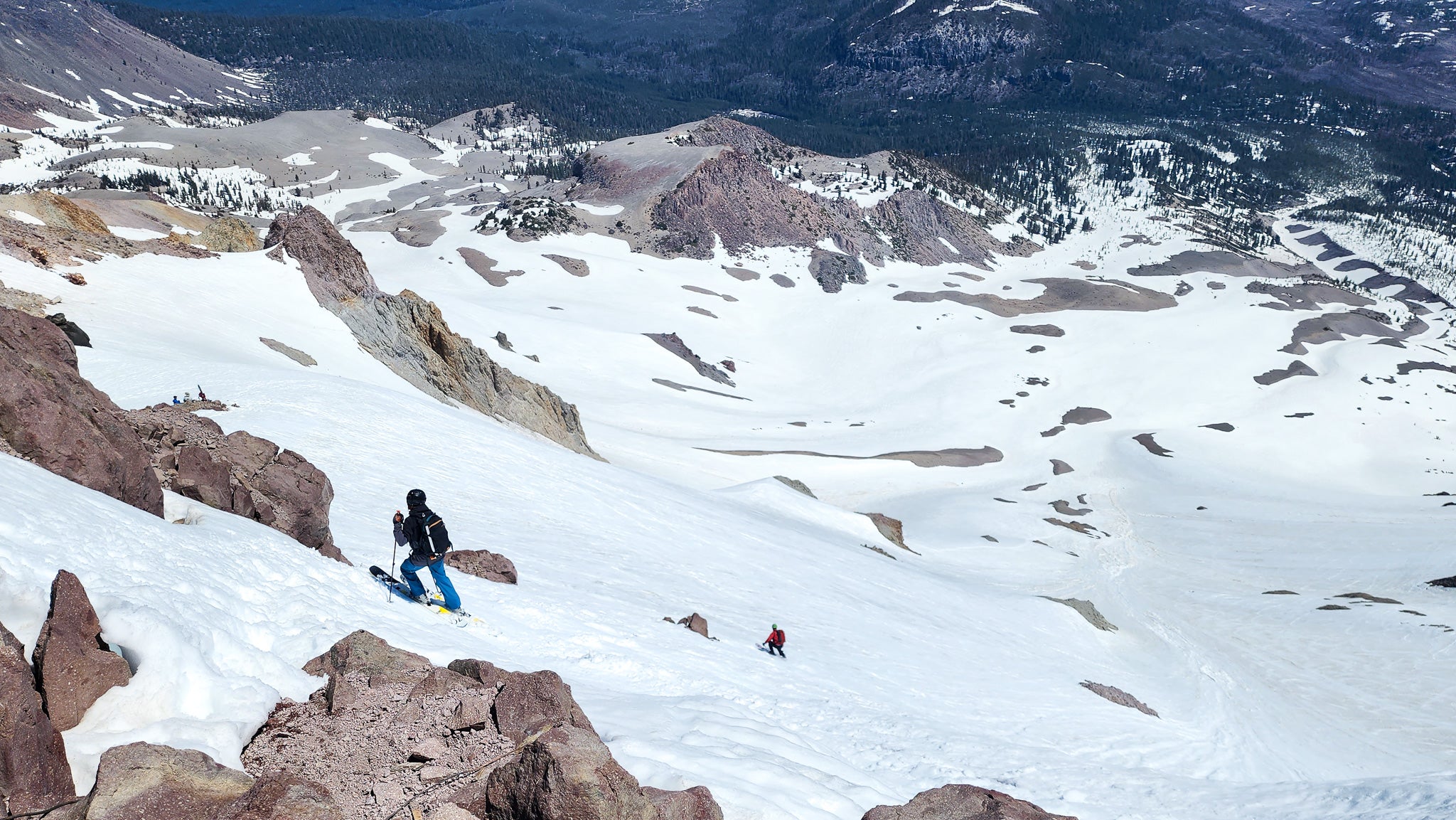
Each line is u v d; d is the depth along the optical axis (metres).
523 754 6.61
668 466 87.62
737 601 27.73
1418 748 39.28
